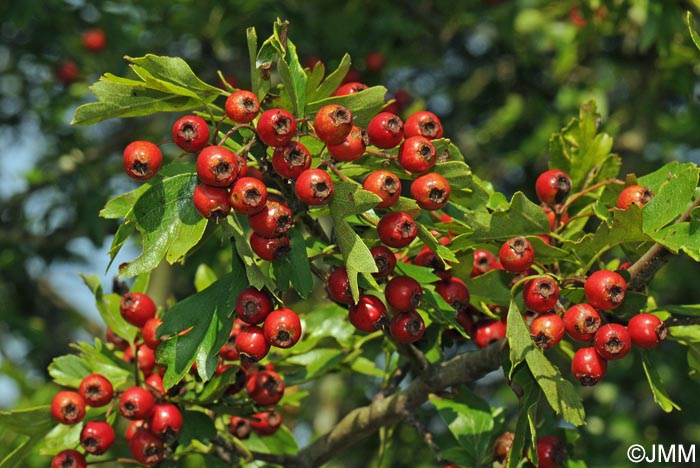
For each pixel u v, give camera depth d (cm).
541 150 1197
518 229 471
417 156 440
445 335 557
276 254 440
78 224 1192
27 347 1299
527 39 1218
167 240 433
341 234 422
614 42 1204
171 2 1204
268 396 530
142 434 513
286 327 439
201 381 525
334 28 1142
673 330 511
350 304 458
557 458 521
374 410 583
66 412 511
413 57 1186
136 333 560
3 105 1277
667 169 514
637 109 1172
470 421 579
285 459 610
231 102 430
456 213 508
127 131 1233
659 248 457
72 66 1235
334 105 424
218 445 593
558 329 449
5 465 525
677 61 959
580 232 529
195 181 443
